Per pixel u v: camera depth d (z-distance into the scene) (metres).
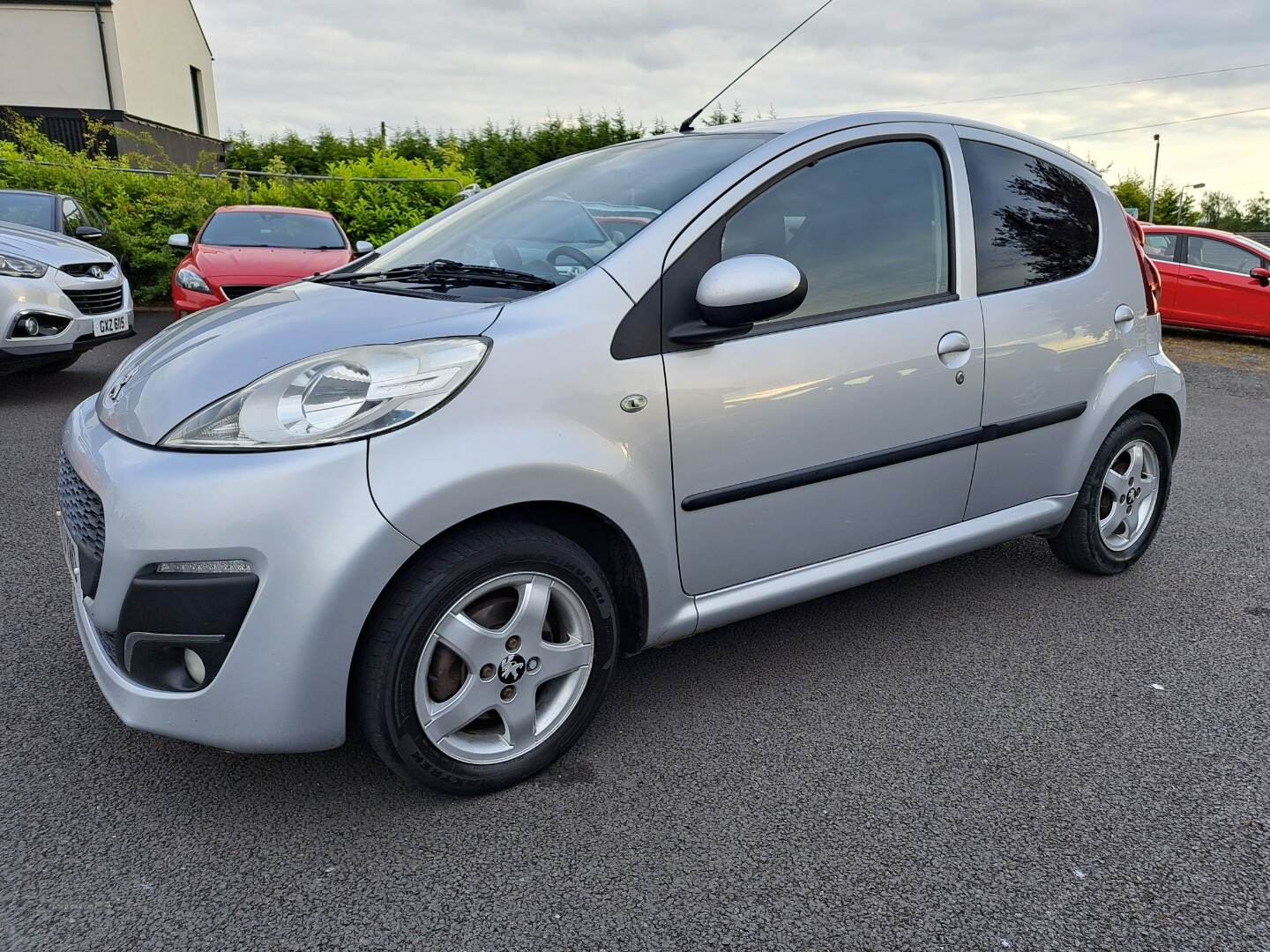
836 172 2.61
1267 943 1.77
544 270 2.39
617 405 2.18
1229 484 5.00
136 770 2.28
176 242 8.83
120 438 2.07
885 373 2.61
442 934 1.78
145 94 19.83
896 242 2.70
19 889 1.87
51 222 8.98
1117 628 3.16
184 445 1.95
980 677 2.81
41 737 2.40
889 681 2.78
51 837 2.03
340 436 1.90
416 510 1.92
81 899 1.85
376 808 2.16
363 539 1.88
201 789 2.21
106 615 1.97
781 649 2.98
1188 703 2.68
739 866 1.97
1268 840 2.08
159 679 1.97
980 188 2.91
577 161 3.09
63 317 6.12
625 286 2.23
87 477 2.06
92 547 2.07
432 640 2.02
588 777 2.29
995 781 2.29
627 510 2.21
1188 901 1.88
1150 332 3.42
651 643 2.42
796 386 2.44
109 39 18.16
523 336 2.09
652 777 2.29
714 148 2.66
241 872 1.94
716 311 2.21
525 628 2.14
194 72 24.23
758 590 2.56
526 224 2.69
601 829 2.09
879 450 2.65
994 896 1.89
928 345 2.69
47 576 3.41
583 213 2.56
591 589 2.22
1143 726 2.55
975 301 2.83
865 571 2.75
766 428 2.41
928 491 2.82
